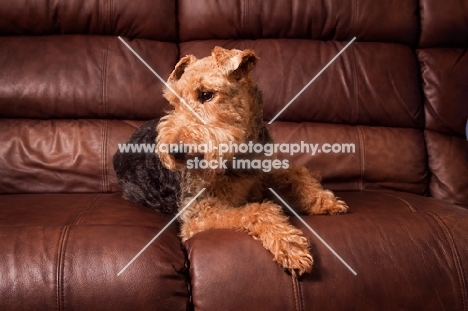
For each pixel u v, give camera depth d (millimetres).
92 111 1957
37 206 1553
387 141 2014
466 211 1473
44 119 1977
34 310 1131
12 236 1229
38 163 1881
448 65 2111
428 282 1235
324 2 2072
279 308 1159
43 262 1169
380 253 1255
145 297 1159
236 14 2037
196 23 2047
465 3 2129
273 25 2066
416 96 2082
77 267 1170
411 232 1313
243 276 1178
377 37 2121
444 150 2033
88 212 1478
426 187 2020
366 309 1191
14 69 1937
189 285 1229
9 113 1938
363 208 1571
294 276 1185
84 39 2020
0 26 1981
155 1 2021
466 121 2051
